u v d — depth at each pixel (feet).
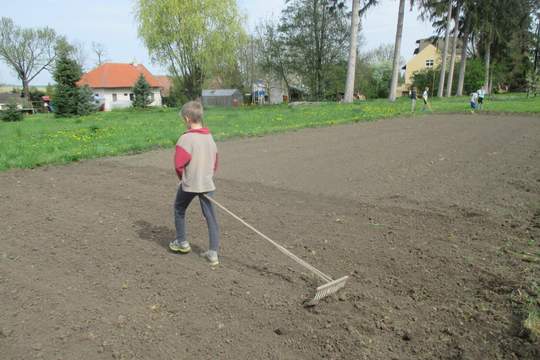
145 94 172.04
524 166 28.89
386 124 56.95
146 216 19.86
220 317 11.39
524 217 18.62
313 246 15.96
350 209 20.24
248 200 22.03
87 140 45.80
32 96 211.00
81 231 17.85
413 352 9.96
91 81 213.87
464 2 129.08
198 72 120.57
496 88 216.13
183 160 13.67
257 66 189.16
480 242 15.93
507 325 10.77
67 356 9.81
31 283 13.26
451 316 11.28
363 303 12.02
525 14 135.23
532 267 13.70
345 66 146.72
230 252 15.60
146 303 12.05
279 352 10.00
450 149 36.09
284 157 34.06
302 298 12.38
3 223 18.93
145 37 110.63
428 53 243.60
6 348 10.09
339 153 35.32
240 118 68.95
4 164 32.19
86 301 12.16
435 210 19.76
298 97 186.91
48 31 210.18
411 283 13.07
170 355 9.87
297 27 141.59
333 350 10.05
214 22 113.39
